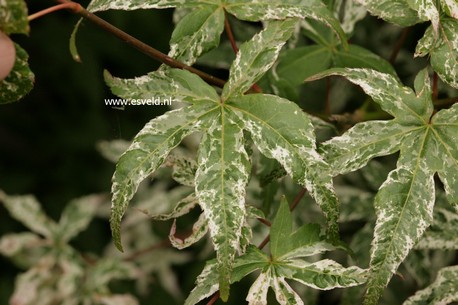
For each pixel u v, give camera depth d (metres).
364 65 0.53
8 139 0.72
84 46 0.65
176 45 0.48
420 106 0.47
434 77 0.50
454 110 0.47
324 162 0.45
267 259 0.47
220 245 0.45
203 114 0.46
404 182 0.46
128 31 0.64
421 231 0.46
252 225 0.57
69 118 0.69
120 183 0.46
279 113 0.46
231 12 0.48
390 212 0.46
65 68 0.67
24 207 0.61
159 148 0.46
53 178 0.69
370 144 0.46
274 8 0.47
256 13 0.47
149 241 0.64
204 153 0.46
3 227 0.69
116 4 0.47
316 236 0.47
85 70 0.65
